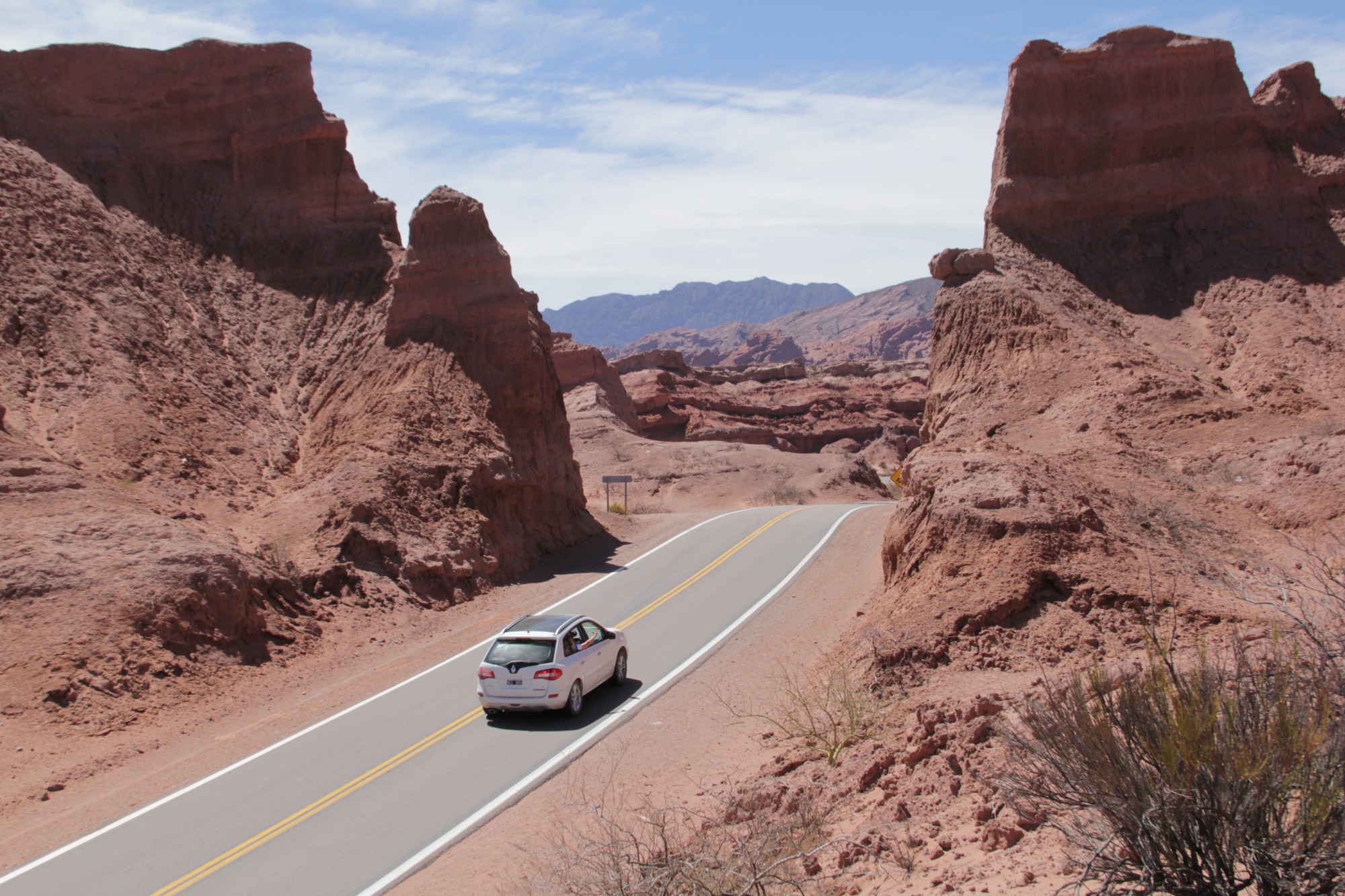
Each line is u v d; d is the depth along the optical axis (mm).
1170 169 41438
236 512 27281
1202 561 16625
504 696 16328
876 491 63344
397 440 30250
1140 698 6238
